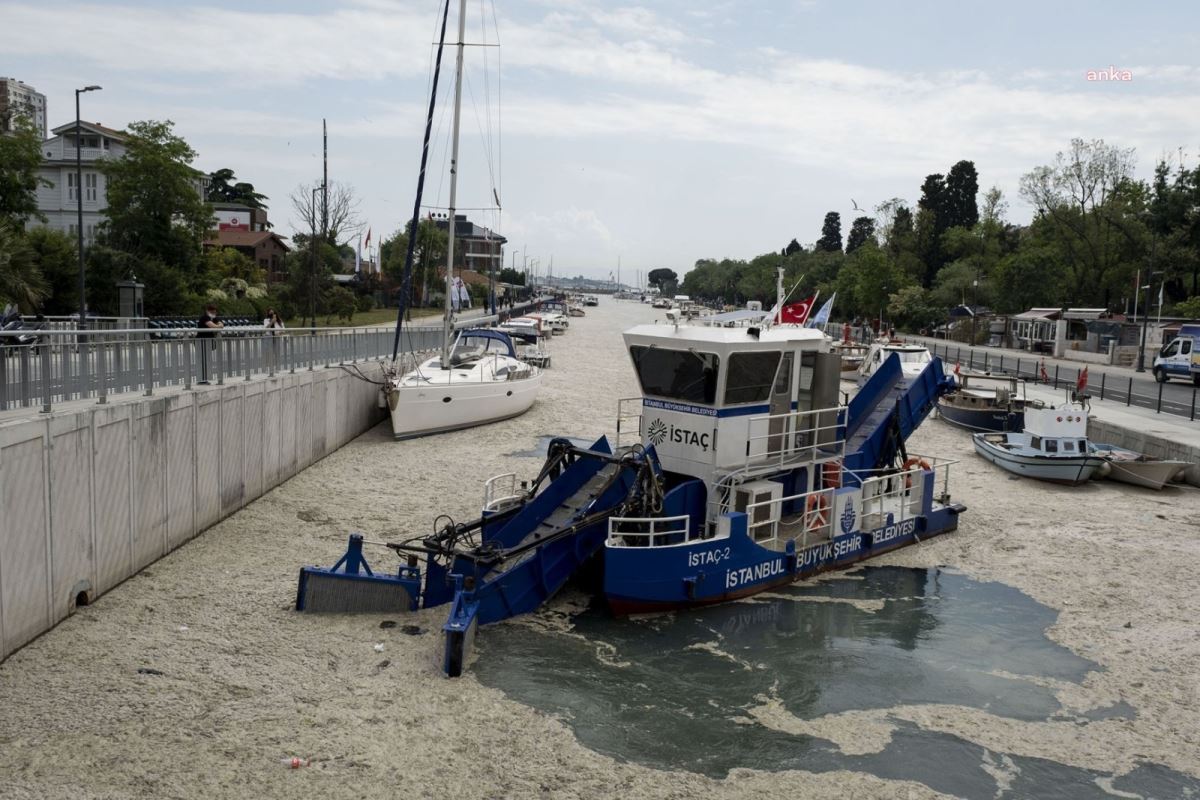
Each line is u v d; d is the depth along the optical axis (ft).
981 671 40.60
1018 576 53.93
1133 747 34.01
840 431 55.52
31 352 41.09
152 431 48.55
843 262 357.82
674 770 31.37
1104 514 68.80
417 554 52.90
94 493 42.65
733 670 39.86
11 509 36.04
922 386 65.57
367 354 100.99
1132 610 48.44
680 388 50.57
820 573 53.31
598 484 49.98
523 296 576.61
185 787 28.37
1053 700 37.83
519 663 39.32
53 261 129.39
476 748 31.86
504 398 105.09
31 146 134.10
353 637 40.75
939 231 335.67
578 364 184.44
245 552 52.16
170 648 38.27
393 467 78.07
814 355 54.13
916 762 32.58
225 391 58.49
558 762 31.35
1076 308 254.88
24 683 34.35
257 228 306.96
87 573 42.32
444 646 39.86
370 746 31.48
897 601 49.29
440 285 302.25
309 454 77.46
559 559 46.11
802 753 32.99
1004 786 31.19
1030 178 262.67
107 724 31.81
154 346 52.54
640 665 39.93
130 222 150.61
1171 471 76.54
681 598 45.57
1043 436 79.97
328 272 213.66
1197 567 55.77
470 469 77.87
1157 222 213.46
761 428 51.24
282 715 33.24
